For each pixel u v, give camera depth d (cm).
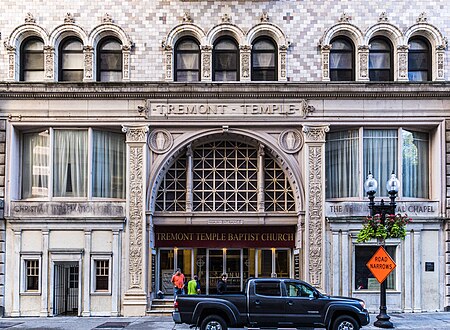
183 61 2950
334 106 2875
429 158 2953
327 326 2102
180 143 2894
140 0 2917
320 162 2862
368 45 2898
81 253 2827
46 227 2836
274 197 2953
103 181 2920
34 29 2898
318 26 2909
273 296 2123
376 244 2844
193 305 2117
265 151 2941
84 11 2916
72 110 2873
